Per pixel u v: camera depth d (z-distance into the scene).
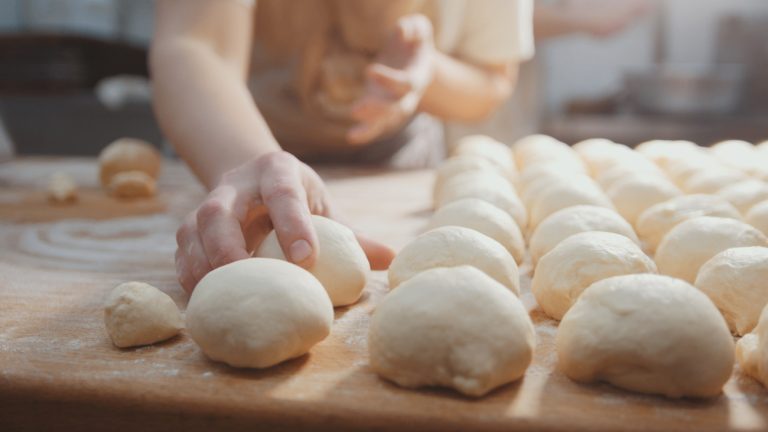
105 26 1.77
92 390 0.44
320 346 0.50
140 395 0.43
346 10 1.07
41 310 0.56
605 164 1.00
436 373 0.44
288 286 0.48
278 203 0.54
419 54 0.98
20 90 1.74
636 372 0.43
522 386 0.45
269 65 1.16
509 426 0.41
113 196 0.98
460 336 0.44
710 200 0.70
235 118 0.71
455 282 0.46
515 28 1.16
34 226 0.82
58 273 0.66
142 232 0.80
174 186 1.06
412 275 0.56
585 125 1.69
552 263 0.56
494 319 0.44
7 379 0.45
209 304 0.46
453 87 1.13
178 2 0.86
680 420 0.41
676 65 2.13
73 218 0.86
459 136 1.59
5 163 1.25
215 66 0.79
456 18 1.16
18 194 1.00
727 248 0.60
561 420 0.41
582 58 2.20
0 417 0.45
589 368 0.44
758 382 0.45
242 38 0.89
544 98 1.87
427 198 0.97
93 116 1.68
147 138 1.69
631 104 1.87
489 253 0.57
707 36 2.10
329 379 0.45
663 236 0.70
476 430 0.41
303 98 1.14
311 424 0.42
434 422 0.41
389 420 0.42
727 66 1.92
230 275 0.48
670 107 1.78
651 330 0.43
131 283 0.50
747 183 0.79
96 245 0.75
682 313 0.44
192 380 0.45
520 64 1.61
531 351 0.45
